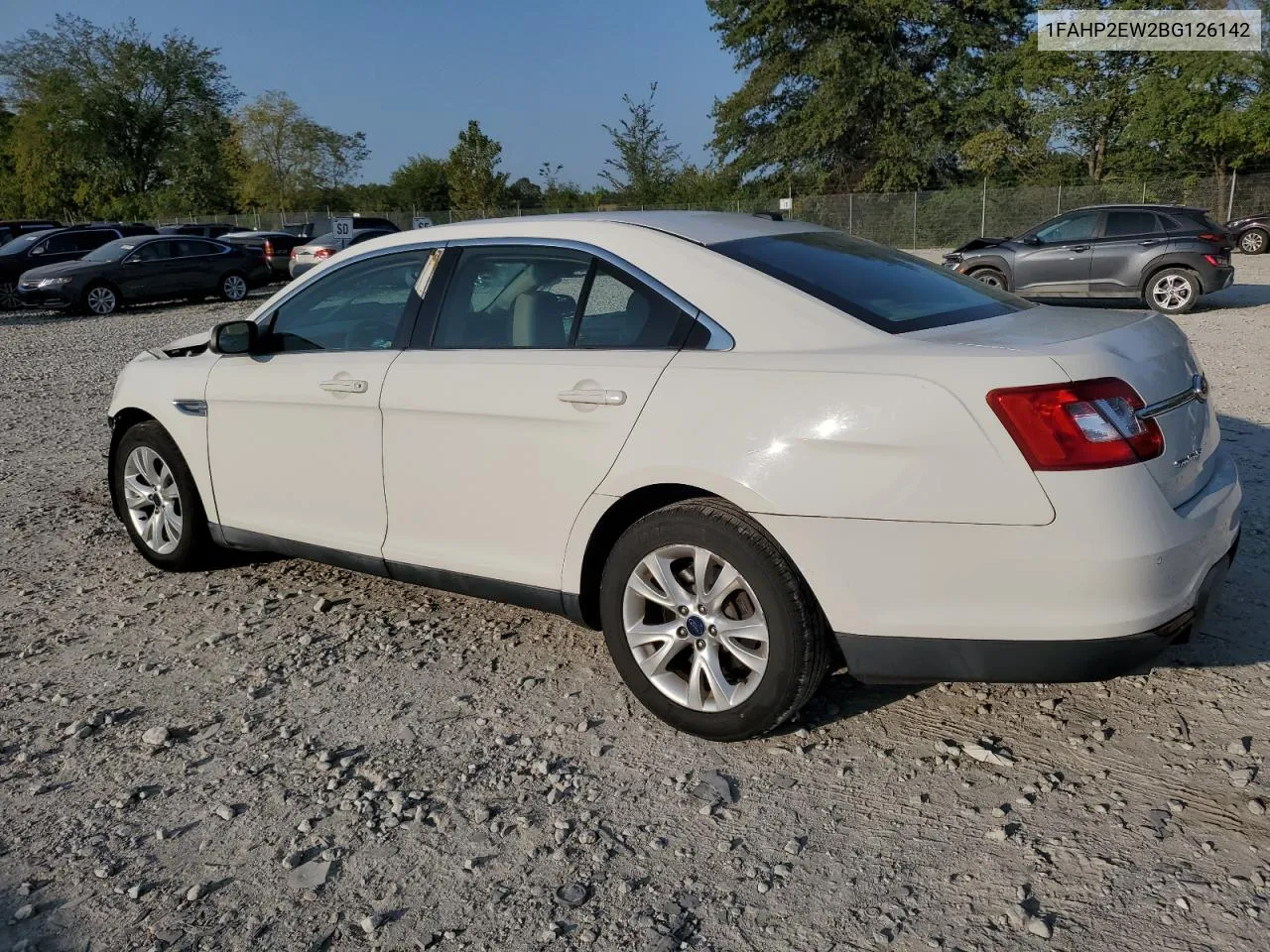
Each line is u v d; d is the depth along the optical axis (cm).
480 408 355
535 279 365
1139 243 1422
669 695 330
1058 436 267
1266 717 326
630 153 4194
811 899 257
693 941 244
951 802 293
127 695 378
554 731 342
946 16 3769
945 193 3397
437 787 311
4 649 423
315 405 407
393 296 404
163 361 486
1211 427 327
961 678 291
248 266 2259
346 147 7006
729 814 292
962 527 276
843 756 319
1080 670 278
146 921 257
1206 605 295
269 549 448
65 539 564
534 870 272
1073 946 236
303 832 291
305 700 370
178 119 5869
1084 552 268
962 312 334
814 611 302
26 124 5597
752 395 302
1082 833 276
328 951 246
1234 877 255
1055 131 3622
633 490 324
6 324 1909
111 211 5691
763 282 322
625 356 332
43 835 294
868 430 283
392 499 392
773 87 3975
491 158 4669
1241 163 3456
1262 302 1523
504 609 447
